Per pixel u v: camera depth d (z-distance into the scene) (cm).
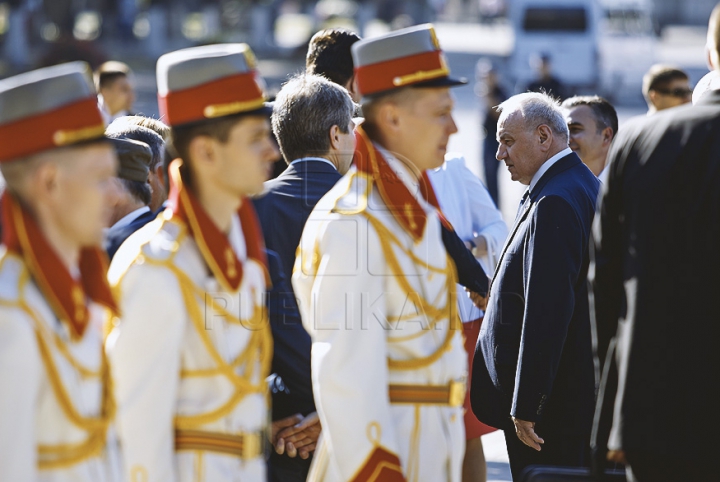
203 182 1027
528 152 1569
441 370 1112
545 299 1466
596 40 9131
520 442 1570
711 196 1066
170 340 980
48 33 11088
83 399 895
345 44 1806
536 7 9194
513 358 1527
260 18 12381
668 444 1061
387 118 1118
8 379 823
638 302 1089
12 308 839
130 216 1415
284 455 1452
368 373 1063
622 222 1127
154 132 1605
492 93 4688
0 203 1058
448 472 1120
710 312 1062
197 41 11838
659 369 1070
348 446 1053
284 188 1441
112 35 12012
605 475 1164
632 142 1126
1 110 872
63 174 877
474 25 17600
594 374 1544
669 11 17688
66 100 880
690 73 9856
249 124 1016
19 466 823
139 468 966
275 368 1401
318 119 1439
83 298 895
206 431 1005
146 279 980
